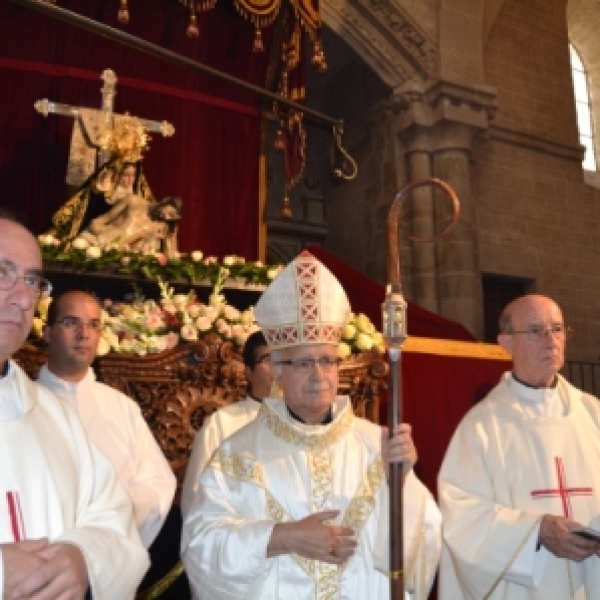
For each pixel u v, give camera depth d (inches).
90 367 140.4
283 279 98.8
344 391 157.5
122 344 144.9
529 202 431.8
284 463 96.5
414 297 373.4
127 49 262.5
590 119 500.4
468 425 127.1
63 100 250.2
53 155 243.8
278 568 92.4
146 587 144.6
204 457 130.2
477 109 382.9
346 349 156.7
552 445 122.2
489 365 199.2
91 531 73.5
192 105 274.5
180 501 141.9
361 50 384.5
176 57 224.5
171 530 147.9
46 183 241.9
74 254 158.6
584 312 436.5
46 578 63.9
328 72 467.2
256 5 233.8
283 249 458.3
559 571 114.7
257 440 99.2
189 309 153.3
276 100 249.6
